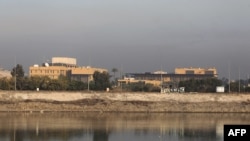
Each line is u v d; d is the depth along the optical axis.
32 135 158.00
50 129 174.50
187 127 187.00
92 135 160.62
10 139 148.50
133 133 167.12
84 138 153.25
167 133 168.12
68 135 159.75
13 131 167.12
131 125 192.50
